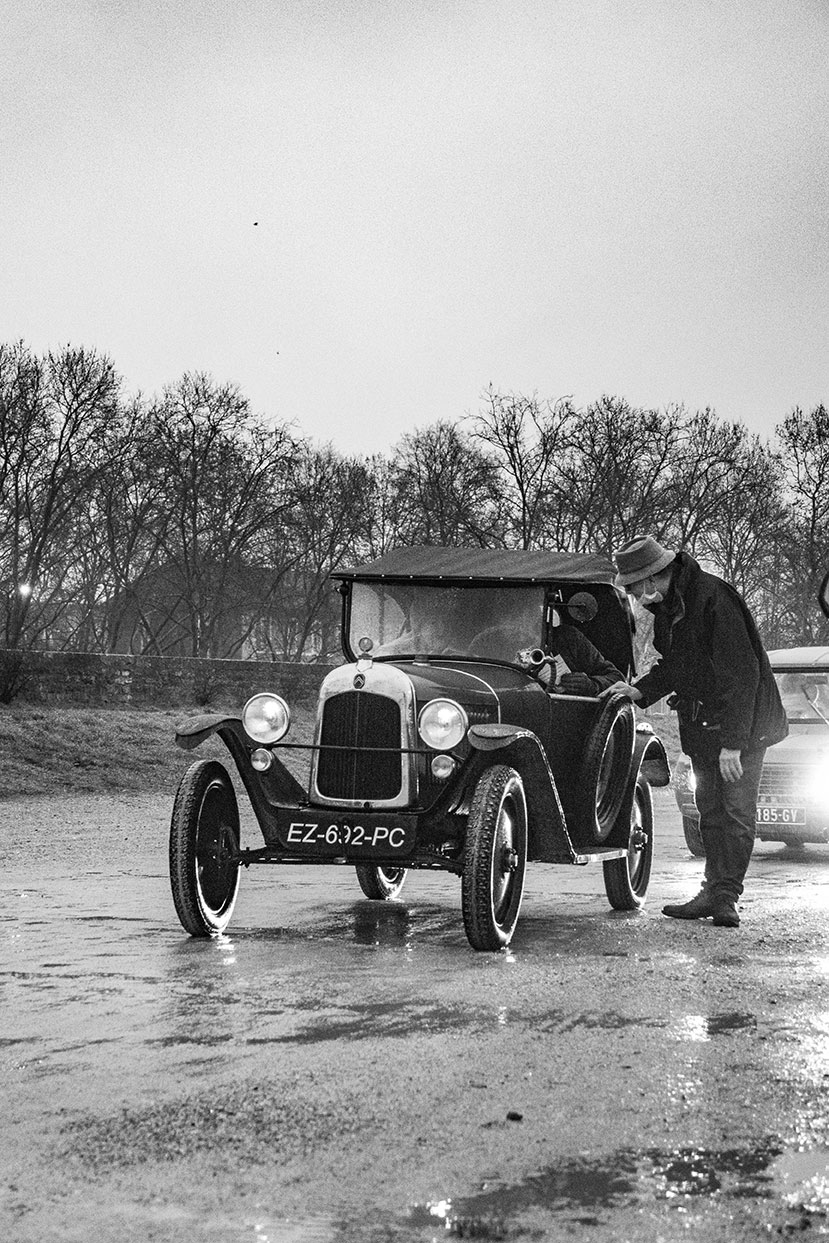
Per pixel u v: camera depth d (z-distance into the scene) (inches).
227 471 2057.1
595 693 357.7
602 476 2086.6
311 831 306.8
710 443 2101.4
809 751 535.5
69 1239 128.1
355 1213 134.3
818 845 595.2
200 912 305.0
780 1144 155.0
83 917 341.1
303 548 2217.0
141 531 2046.0
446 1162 148.7
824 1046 201.0
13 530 1798.7
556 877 465.4
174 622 2145.7
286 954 284.5
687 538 2074.3
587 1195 139.1
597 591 369.1
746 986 248.5
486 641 357.4
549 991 242.5
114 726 1125.1
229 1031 209.3
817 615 2046.0
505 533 2127.2
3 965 268.5
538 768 310.0
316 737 314.0
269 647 2336.4
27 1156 150.8
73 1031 209.2
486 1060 191.5
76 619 2085.4
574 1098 172.6
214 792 313.4
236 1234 129.2
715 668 335.6
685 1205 136.4
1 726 1036.5
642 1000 234.7
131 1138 156.7
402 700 309.0
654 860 532.1
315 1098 172.1
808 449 2060.8
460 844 320.8
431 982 251.1
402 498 2206.0
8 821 707.4
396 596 365.1
